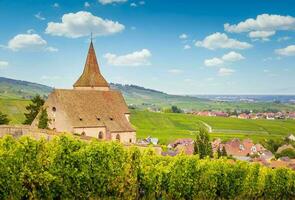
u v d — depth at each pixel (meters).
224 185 63.19
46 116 113.44
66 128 109.38
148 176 53.72
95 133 114.38
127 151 51.81
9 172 40.97
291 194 74.25
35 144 43.28
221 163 63.16
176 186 56.53
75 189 46.22
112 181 49.72
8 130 102.75
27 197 42.78
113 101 126.62
